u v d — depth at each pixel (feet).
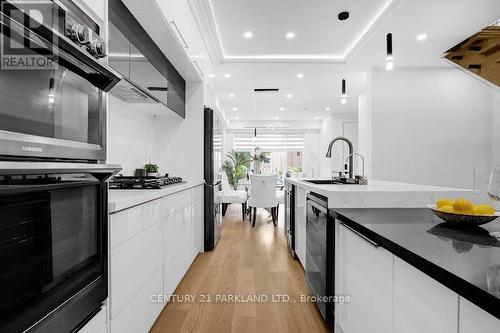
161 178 7.61
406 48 11.30
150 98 6.98
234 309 6.12
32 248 2.33
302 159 30.76
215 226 10.82
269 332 5.28
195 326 5.48
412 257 2.24
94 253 3.25
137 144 8.69
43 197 2.44
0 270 2.03
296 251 9.18
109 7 4.69
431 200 4.93
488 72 11.09
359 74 14.57
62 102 2.73
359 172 16.83
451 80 13.43
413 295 2.44
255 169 27.09
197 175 10.14
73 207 2.87
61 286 2.68
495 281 1.65
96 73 3.09
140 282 4.56
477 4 8.28
